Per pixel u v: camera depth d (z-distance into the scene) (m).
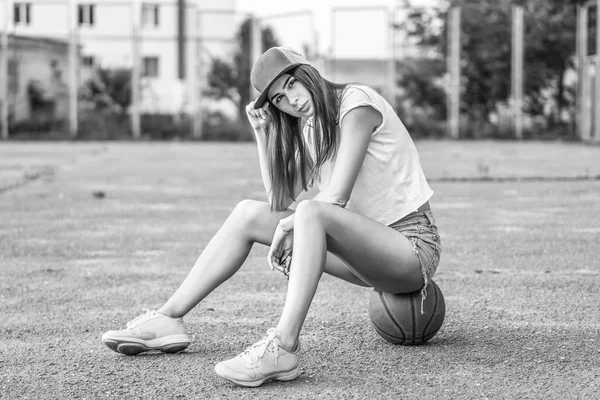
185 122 31.33
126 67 33.00
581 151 21.83
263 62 3.34
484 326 4.09
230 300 4.80
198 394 3.10
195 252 6.57
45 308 4.64
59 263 6.11
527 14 30.61
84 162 18.66
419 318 3.62
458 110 29.89
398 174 3.46
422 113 30.64
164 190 11.90
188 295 3.60
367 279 3.47
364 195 3.47
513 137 29.23
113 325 4.24
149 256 6.40
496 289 5.00
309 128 3.51
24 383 3.26
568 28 30.38
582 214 8.63
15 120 31.12
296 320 3.20
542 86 30.69
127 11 33.81
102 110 31.72
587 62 27.03
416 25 30.80
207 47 31.62
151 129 31.31
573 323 4.13
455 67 29.25
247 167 16.84
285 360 3.18
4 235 7.51
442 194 10.86
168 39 31.62
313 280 3.21
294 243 3.24
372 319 3.71
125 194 11.37
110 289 5.16
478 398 3.00
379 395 3.04
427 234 3.47
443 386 3.14
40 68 31.53
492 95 31.06
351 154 3.34
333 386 3.16
